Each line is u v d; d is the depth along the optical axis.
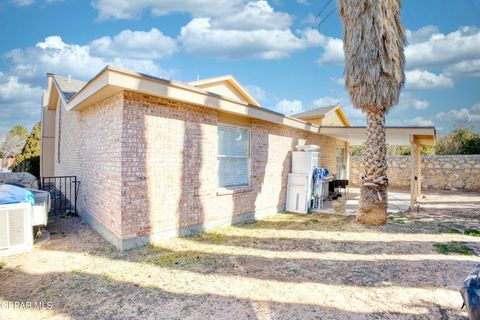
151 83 5.48
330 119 18.53
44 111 15.73
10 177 8.95
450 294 3.85
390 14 7.29
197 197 6.93
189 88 6.09
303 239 6.57
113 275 4.48
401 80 7.62
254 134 8.86
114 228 5.78
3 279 4.35
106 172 6.21
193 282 4.27
